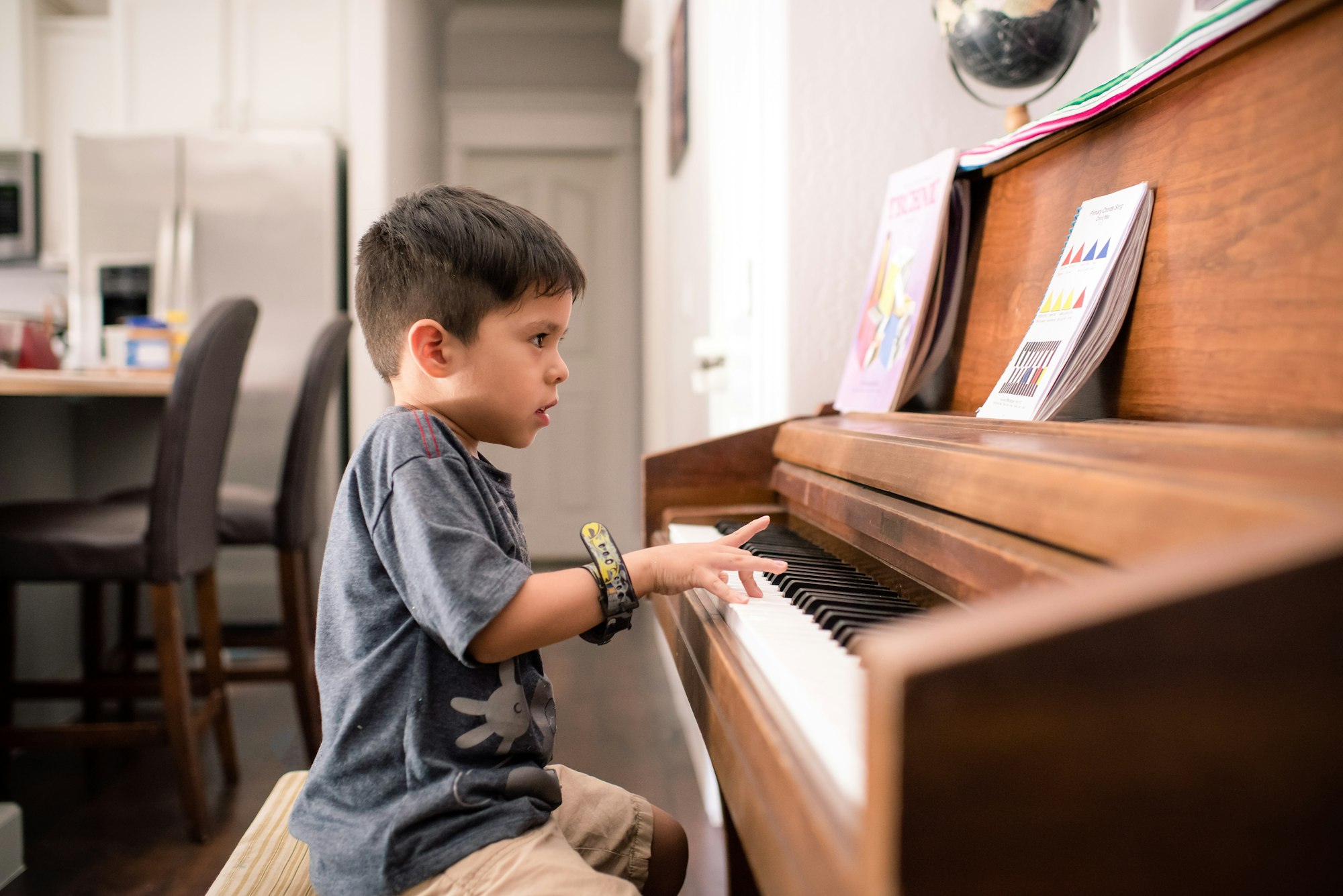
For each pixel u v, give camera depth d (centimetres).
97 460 290
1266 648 31
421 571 70
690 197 271
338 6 374
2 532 172
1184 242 73
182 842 177
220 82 377
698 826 182
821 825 37
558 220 523
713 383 201
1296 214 60
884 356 119
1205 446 47
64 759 221
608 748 228
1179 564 32
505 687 77
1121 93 80
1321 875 31
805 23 145
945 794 30
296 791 96
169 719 175
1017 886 31
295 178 350
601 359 519
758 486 127
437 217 83
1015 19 116
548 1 489
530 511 517
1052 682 31
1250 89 66
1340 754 31
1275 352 61
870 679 32
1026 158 101
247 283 349
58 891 158
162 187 347
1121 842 31
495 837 71
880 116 146
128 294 344
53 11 448
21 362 246
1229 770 31
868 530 78
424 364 82
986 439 67
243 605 335
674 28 301
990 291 108
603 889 68
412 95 416
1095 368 82
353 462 80
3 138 415
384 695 74
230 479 345
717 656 63
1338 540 31
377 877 69
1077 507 44
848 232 147
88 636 220
